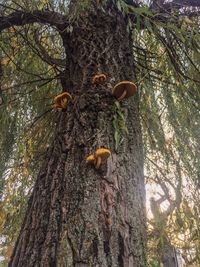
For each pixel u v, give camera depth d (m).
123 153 1.13
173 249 1.76
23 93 2.09
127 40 1.58
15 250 1.02
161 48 1.89
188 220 1.69
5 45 2.05
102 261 0.86
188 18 1.56
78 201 0.98
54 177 1.09
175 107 1.88
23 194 2.15
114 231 0.93
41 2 1.74
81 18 1.55
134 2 1.63
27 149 2.19
